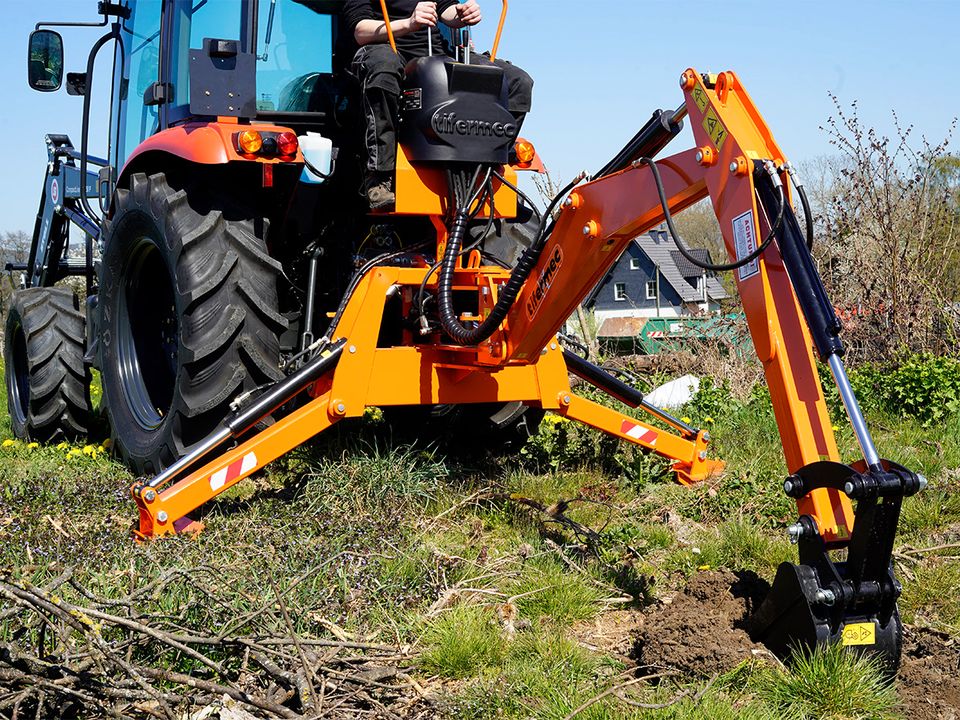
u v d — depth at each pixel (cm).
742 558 439
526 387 511
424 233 536
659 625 343
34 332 696
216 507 484
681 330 995
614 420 532
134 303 601
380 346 552
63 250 809
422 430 597
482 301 482
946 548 441
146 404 587
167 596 351
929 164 953
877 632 306
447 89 453
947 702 297
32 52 689
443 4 512
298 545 411
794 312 315
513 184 515
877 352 909
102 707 277
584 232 396
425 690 321
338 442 569
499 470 586
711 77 340
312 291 516
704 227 2720
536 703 304
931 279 941
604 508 513
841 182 977
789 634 312
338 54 534
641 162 366
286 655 312
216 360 495
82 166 699
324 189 552
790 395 316
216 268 495
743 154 318
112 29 680
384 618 367
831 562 304
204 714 284
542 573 406
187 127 505
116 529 453
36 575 377
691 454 550
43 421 694
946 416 694
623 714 292
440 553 421
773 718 286
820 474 304
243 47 528
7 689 278
